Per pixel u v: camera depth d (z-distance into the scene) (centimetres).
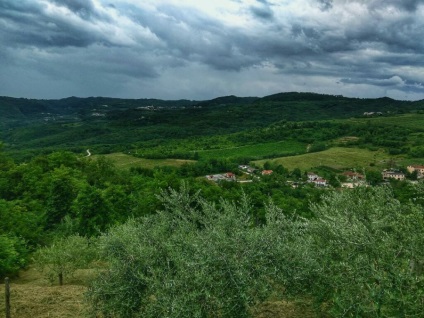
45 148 17262
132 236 1202
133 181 6781
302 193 8388
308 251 1114
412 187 1350
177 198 1290
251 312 1115
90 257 2320
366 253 1065
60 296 1720
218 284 983
